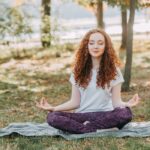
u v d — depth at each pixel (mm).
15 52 19234
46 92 10906
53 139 6113
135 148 5688
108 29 33000
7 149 5750
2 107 9008
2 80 12953
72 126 6160
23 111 8453
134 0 10242
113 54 6352
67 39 23188
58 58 18047
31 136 6203
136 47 21250
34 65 16391
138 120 7504
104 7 22797
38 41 23469
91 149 5684
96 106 6359
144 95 10016
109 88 6352
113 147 5688
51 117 6160
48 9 19141
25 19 17422
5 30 17000
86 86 6344
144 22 36656
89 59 6371
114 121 6215
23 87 11688
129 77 10664
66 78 13305
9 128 6559
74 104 6441
